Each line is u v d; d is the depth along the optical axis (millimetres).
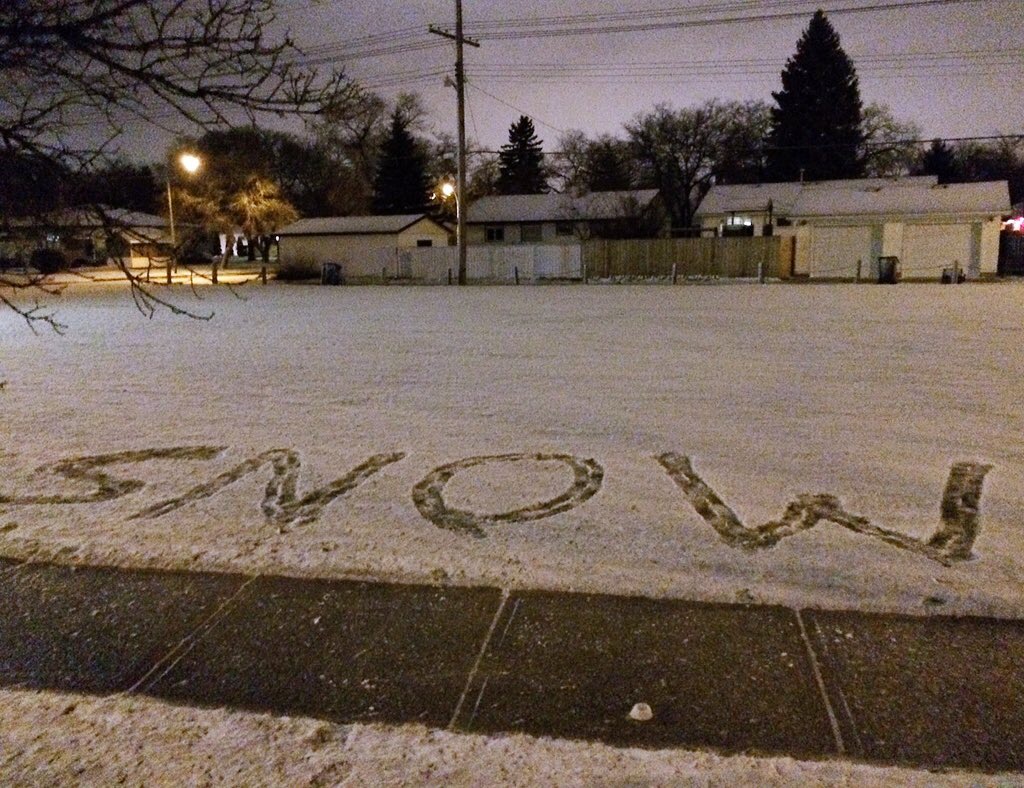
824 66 59719
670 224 55938
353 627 3969
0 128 2801
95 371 11352
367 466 6418
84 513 5496
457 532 5043
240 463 6555
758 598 4137
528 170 70500
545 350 12766
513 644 3770
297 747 3068
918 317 17188
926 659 3574
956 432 7156
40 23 2641
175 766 2955
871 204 34375
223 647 3820
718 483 5848
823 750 2986
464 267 34344
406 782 2855
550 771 2896
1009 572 4355
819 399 8641
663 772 2877
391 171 61781
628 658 3631
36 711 3326
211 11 2729
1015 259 34375
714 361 11383
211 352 13250
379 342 14180
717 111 57031
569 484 5895
